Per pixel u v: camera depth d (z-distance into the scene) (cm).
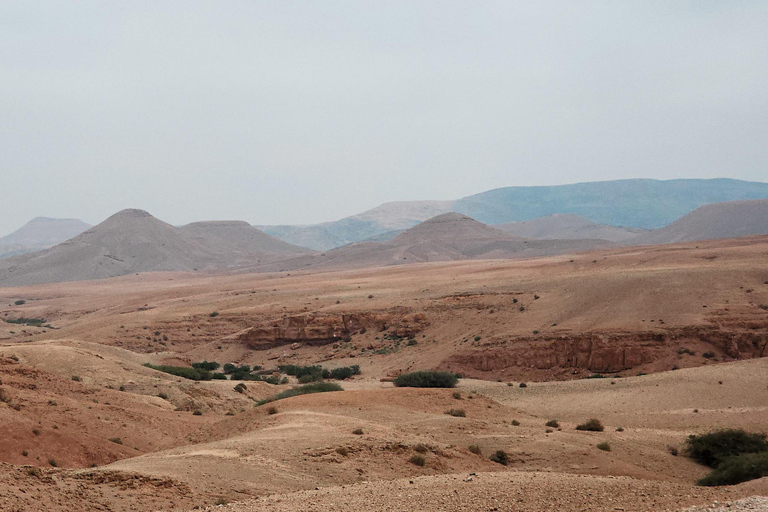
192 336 15600
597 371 10331
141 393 6769
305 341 14262
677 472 3984
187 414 6328
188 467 2805
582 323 11375
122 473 2511
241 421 4297
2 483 2172
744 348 10044
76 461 4006
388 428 3934
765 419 5631
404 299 15175
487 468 3528
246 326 15825
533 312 12712
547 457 3838
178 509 2292
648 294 11869
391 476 3092
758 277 12175
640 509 1989
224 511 2144
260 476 2803
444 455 3522
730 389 6819
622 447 4300
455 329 13050
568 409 6769
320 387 6191
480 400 5231
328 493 2391
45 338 15325
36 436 4044
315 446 3322
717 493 2183
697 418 5878
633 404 6700
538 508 2052
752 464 3588
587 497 2164
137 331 15675
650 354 10181
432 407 4831
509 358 11081
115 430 4969
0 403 4475
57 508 2117
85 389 6044
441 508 2078
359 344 13700
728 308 10888
